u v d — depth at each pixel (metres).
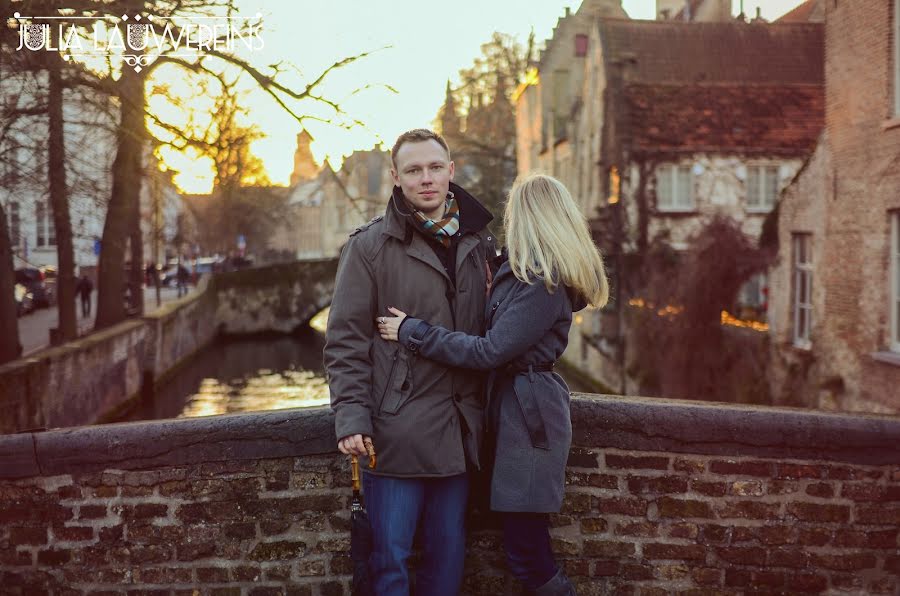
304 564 3.77
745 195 22.22
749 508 3.68
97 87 12.81
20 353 15.09
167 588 3.76
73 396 15.17
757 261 15.71
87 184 16.72
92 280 42.25
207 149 13.03
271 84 12.61
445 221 3.12
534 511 3.07
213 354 36.38
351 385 3.02
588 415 3.73
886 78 11.60
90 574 3.77
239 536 3.77
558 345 3.15
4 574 3.77
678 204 22.17
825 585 3.66
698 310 16.16
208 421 3.78
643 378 17.92
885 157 11.68
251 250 72.00
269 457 3.76
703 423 3.68
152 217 33.56
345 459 3.77
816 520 3.66
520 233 3.08
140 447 3.75
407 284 3.08
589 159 24.83
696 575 3.70
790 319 14.93
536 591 3.24
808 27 25.16
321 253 100.25
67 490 3.77
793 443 3.65
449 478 3.17
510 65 36.84
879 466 3.64
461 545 3.19
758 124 22.77
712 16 26.17
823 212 13.69
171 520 3.76
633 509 3.72
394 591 3.06
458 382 3.11
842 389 12.96
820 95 23.58
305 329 48.41
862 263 12.40
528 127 35.12
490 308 3.12
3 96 12.75
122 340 19.66
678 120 22.78
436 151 3.08
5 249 14.92
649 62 23.77
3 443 3.74
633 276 20.20
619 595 3.74
